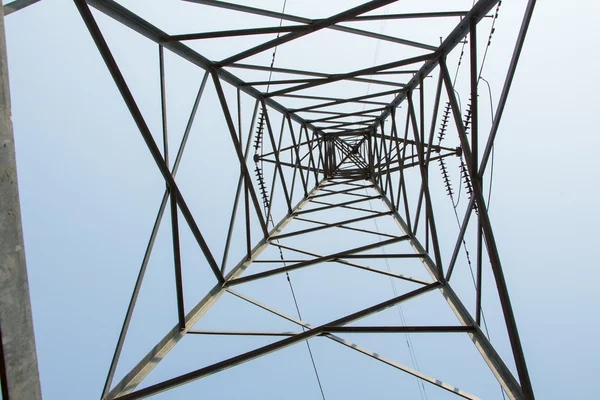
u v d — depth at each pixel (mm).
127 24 5148
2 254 1909
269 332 5738
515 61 4695
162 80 5902
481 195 5000
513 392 4340
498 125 4953
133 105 4559
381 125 13867
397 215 10922
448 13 5887
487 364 4887
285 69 8172
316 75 8383
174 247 5336
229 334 5605
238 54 7074
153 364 4793
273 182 10703
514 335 4316
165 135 5660
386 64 7656
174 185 5270
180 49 6316
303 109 12023
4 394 1869
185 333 5367
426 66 8250
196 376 4547
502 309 4465
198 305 6051
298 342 5234
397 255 8094
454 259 6590
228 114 7391
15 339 1938
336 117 13938
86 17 4113
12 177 1996
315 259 7875
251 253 8297
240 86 8547
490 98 6336
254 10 5992
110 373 4312
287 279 9914
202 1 5605
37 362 2045
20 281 1985
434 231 7184
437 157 11477
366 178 16812
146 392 4289
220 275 6738
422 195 8828
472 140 5109
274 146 10391
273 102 10766
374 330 5363
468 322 5641
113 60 4309
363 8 5809
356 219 10914
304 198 13766
